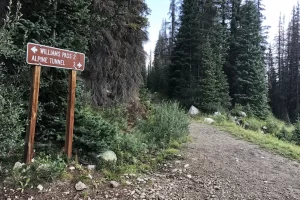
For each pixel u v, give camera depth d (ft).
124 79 28.86
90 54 24.85
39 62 12.95
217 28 76.23
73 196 11.64
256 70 72.74
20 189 11.21
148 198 12.40
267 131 55.11
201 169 17.07
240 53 76.84
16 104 12.90
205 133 32.27
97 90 26.11
